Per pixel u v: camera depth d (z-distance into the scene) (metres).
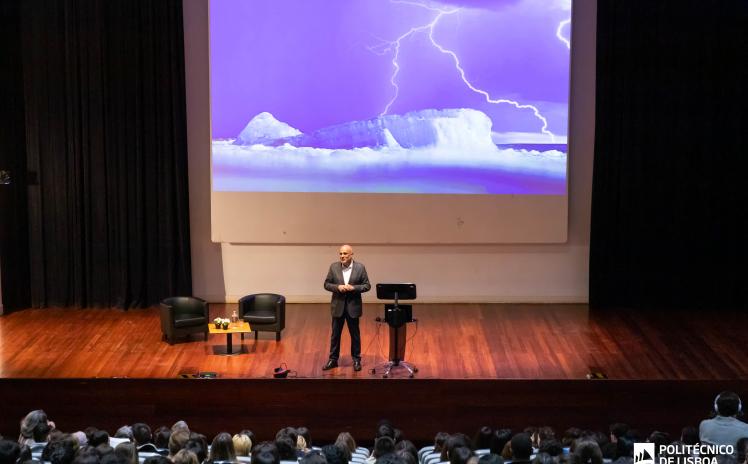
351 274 9.35
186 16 11.41
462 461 4.82
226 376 8.96
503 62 11.28
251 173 11.45
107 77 11.30
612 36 11.21
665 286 11.61
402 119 11.36
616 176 11.45
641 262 11.58
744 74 11.21
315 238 11.57
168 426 8.88
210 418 8.88
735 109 11.28
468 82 11.30
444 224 11.49
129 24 11.23
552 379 8.84
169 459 4.64
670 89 11.30
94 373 9.02
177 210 11.59
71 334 10.44
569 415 8.86
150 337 10.35
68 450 4.80
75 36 11.22
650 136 11.38
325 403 8.87
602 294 11.60
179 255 11.70
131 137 11.41
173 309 10.01
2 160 11.12
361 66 11.30
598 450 4.86
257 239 11.59
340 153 11.41
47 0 11.17
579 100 11.56
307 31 11.26
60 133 11.38
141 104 11.38
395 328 9.19
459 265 11.78
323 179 11.45
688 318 11.16
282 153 11.41
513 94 11.33
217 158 11.42
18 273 11.50
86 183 11.45
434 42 11.26
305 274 11.80
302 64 11.30
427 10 11.23
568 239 11.77
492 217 11.48
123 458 4.53
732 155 11.37
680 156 11.40
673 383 8.80
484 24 11.23
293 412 8.89
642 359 9.51
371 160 11.41
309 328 10.75
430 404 8.88
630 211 11.50
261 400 8.86
